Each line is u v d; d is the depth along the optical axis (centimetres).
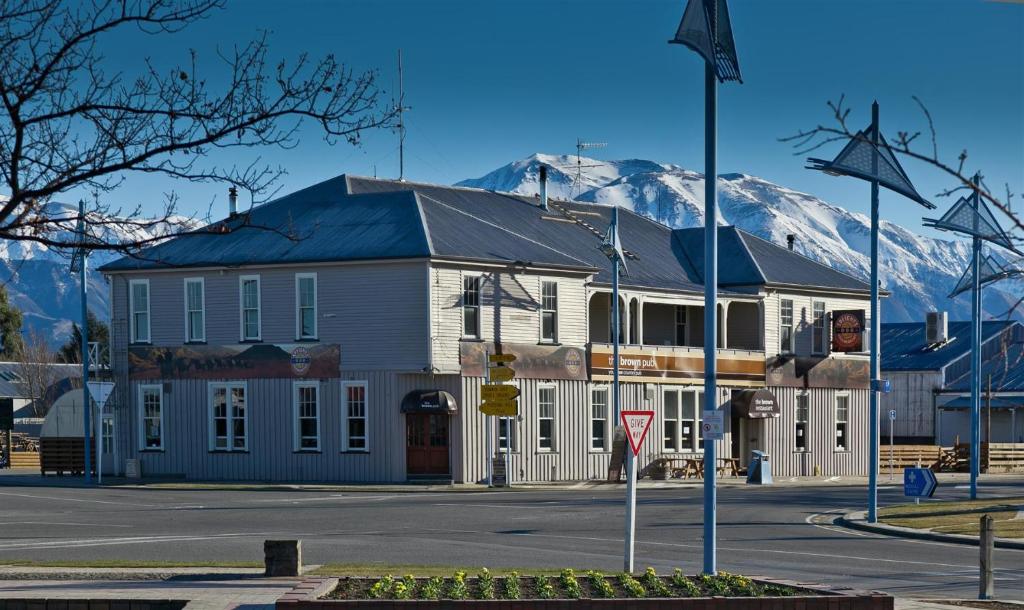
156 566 1997
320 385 4691
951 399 7644
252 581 1811
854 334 5819
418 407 4497
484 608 1482
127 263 4984
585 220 5756
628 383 5159
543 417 4853
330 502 3691
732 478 5250
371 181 5284
